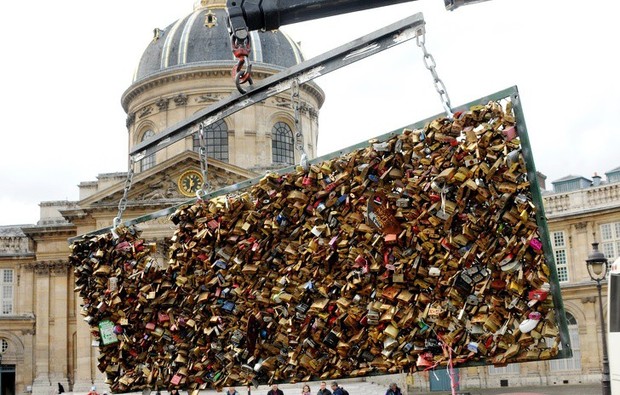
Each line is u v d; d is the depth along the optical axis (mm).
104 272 5418
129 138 56062
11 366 52562
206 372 4961
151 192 46562
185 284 4996
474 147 3771
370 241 4141
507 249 3729
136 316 5289
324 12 3666
